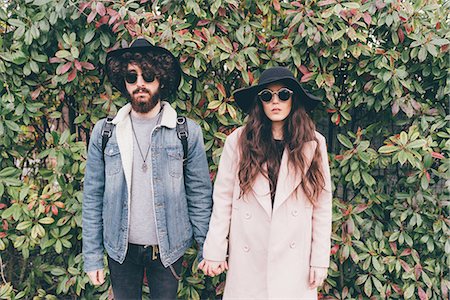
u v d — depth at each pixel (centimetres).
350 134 236
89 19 208
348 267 256
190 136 181
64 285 238
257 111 185
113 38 229
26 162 252
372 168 243
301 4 227
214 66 230
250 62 235
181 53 222
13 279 264
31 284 247
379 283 240
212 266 182
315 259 178
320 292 250
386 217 254
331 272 244
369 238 244
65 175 241
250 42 229
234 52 224
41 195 225
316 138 183
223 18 230
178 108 237
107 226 178
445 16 232
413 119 242
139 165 175
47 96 244
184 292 241
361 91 236
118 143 174
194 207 187
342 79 246
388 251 242
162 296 185
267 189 178
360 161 232
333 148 258
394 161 223
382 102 230
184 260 242
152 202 175
